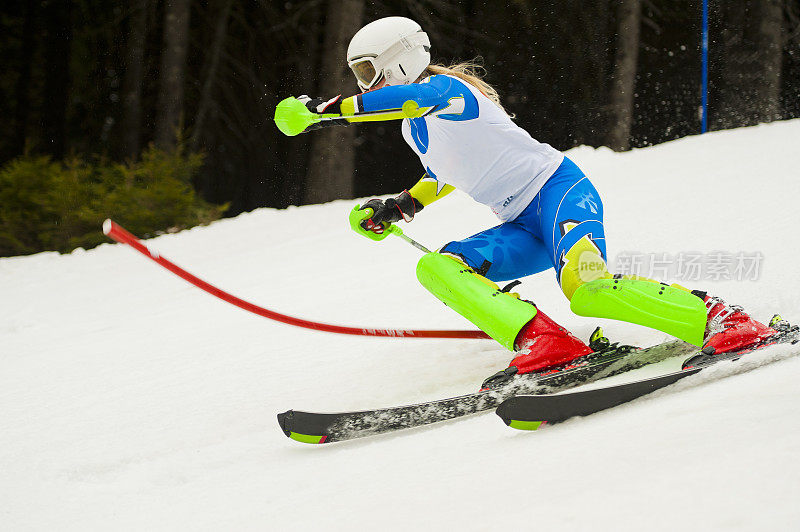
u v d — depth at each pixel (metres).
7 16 41.09
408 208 8.50
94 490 6.48
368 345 10.02
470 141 7.53
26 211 26.39
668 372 7.18
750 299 9.09
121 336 12.38
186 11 34.09
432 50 40.50
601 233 7.48
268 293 14.03
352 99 6.75
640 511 3.99
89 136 41.03
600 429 5.71
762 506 3.78
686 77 41.53
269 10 39.38
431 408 6.89
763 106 31.39
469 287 7.38
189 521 5.50
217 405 8.49
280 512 5.30
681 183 16.50
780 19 31.52
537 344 7.12
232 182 42.94
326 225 20.77
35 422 8.62
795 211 12.67
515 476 5.02
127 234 6.55
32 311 15.65
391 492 5.24
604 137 34.88
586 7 40.25
